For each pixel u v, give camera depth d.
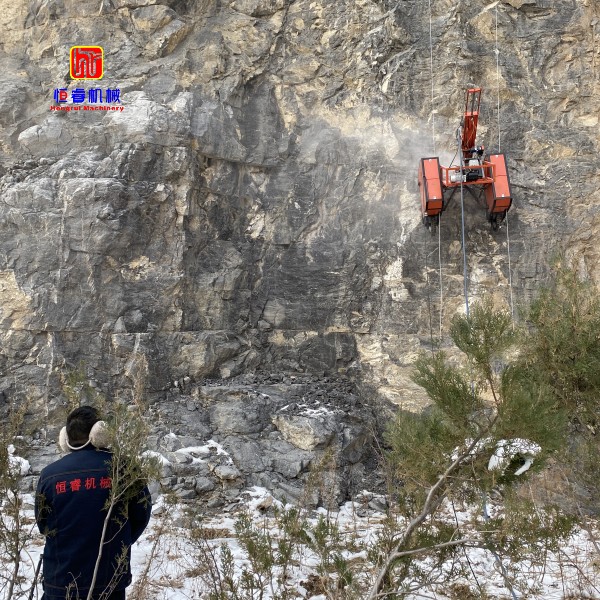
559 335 4.52
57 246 9.62
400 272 10.62
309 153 11.30
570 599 4.92
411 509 4.22
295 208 11.21
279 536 6.61
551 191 10.64
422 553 4.00
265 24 11.54
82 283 9.62
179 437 8.89
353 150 11.22
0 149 10.73
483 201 10.59
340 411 9.62
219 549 6.29
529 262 10.41
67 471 3.25
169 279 10.07
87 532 3.19
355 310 10.81
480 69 11.09
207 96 11.07
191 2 11.46
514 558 3.86
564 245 10.44
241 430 9.11
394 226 10.89
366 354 10.62
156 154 10.24
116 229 9.70
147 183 10.12
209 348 10.16
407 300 10.52
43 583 3.25
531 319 4.92
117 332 9.64
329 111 11.43
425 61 11.26
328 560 3.98
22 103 10.91
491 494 4.18
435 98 11.06
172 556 5.84
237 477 8.37
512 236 10.52
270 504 7.92
